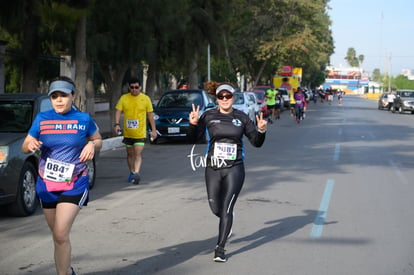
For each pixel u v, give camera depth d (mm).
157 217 9312
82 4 16391
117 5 20344
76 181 5777
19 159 9125
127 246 7586
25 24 18500
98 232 8328
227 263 6867
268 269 6637
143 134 12578
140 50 21234
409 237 8133
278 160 16547
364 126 31969
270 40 55312
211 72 45062
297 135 25516
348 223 8953
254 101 31812
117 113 12562
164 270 6578
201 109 21969
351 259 7059
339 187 12164
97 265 6746
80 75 19234
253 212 9703
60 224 5676
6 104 10297
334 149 19594
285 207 10117
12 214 9305
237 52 55094
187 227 8648
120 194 11367
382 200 10805
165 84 58750
